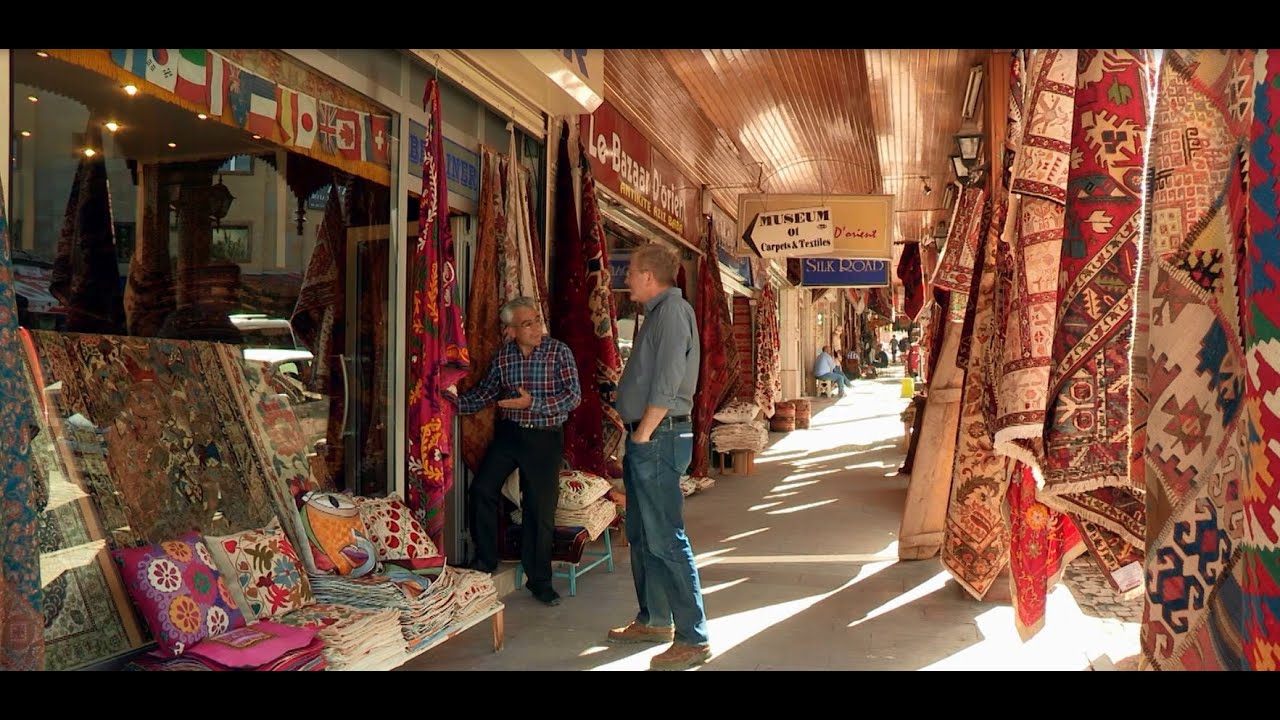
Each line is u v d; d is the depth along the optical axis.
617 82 7.11
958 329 5.92
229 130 3.61
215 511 3.42
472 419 5.16
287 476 3.89
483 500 5.06
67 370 3.05
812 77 7.27
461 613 3.85
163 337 3.58
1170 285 1.90
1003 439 3.29
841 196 9.68
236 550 3.17
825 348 24.86
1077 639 4.22
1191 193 1.87
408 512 4.11
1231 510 1.82
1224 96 1.83
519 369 4.97
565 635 4.45
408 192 4.77
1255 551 1.50
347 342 4.52
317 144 4.10
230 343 3.88
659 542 4.03
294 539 3.66
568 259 6.15
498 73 5.26
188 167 3.62
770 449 13.13
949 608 4.88
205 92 3.41
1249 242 1.50
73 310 3.18
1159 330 1.92
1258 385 1.47
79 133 3.13
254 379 3.92
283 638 2.89
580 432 6.04
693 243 11.24
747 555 6.29
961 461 4.96
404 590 3.50
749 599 5.12
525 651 4.20
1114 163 2.56
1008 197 3.83
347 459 4.51
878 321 41.16
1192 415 1.87
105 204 3.28
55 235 3.08
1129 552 2.92
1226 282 1.83
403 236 4.72
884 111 8.34
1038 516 3.98
